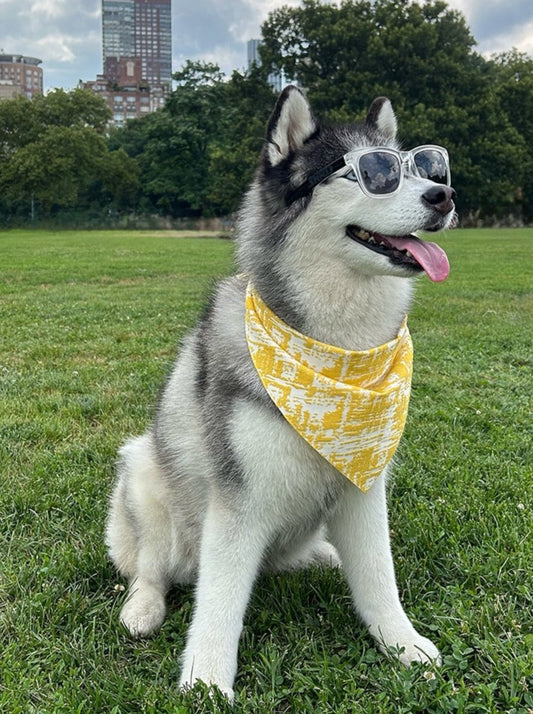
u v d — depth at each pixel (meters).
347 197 0.76
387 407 0.79
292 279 0.79
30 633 0.83
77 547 1.04
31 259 6.37
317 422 0.76
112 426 1.55
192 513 0.90
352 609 0.90
